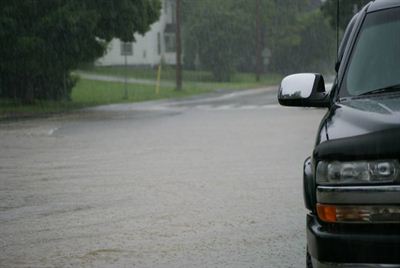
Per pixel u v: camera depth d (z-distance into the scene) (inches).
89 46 2417.6
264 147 1168.2
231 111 2126.0
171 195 755.4
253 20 5226.4
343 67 364.8
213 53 4852.4
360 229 281.1
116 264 493.4
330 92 368.8
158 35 5196.9
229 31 4852.4
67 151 1168.2
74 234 585.9
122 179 871.1
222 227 600.7
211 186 807.7
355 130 289.9
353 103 329.7
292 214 647.1
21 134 1478.8
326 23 5605.3
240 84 4458.7
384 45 358.3
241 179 852.0
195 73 5044.3
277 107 2298.2
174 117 1919.3
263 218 631.8
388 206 275.0
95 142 1302.9
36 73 2444.6
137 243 552.4
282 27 5541.3
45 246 547.5
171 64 5324.8
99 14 2349.9
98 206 704.4
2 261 504.4
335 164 285.1
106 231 594.9
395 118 285.4
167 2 5295.3
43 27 2267.5
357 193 278.5
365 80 348.5
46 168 977.5
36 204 719.7
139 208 689.6
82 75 4318.4
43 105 2556.6
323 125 316.8
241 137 1339.8
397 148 274.1
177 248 534.3
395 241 272.2
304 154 1070.4
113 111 2256.4
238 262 493.7
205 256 510.9
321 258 286.7
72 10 2290.8
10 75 2618.1
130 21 2487.7
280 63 5782.5
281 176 869.2
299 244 540.1
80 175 909.8
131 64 5000.0
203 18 4904.0
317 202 293.9
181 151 1138.7
